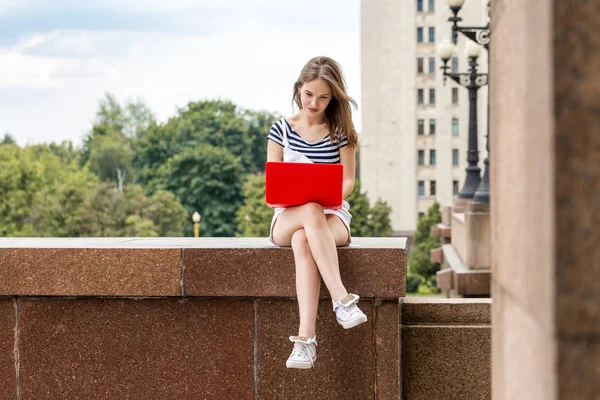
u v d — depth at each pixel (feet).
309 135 15.12
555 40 5.18
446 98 248.73
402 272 13.89
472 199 67.82
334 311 13.74
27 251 14.67
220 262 14.25
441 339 14.79
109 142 312.50
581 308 5.18
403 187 249.75
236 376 14.56
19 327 14.97
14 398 15.02
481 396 14.73
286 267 14.10
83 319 14.84
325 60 14.73
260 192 254.06
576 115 5.17
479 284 41.88
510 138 6.86
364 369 14.23
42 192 243.81
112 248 14.52
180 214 260.83
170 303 14.65
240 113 341.41
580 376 5.18
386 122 250.16
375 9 249.55
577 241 5.19
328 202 13.79
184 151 283.59
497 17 7.59
